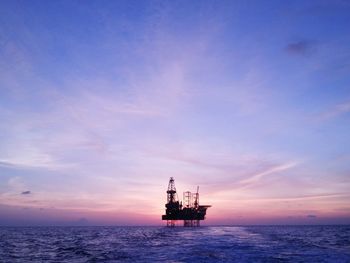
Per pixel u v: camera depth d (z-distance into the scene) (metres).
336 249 51.41
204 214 182.25
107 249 57.72
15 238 112.31
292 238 81.75
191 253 44.97
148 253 46.78
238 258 39.72
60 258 47.22
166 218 177.62
